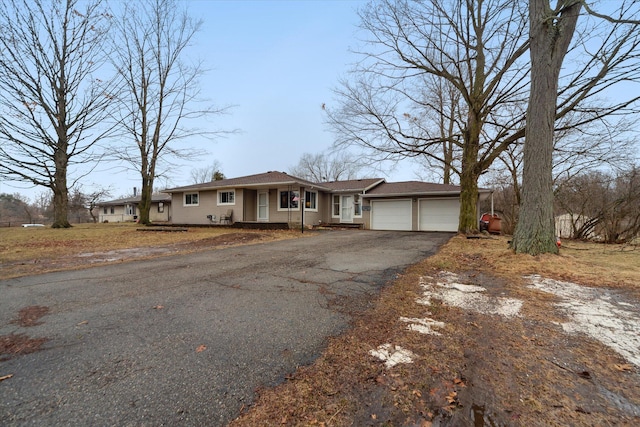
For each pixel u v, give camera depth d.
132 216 32.56
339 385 2.01
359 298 3.87
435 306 3.52
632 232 11.83
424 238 10.85
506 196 19.22
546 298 3.77
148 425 1.65
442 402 1.83
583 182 13.96
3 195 44.09
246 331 2.89
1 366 2.29
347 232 13.95
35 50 14.19
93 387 2.01
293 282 4.68
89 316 3.33
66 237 10.91
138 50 17.72
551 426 1.62
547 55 6.33
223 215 16.81
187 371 2.21
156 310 3.50
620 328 2.88
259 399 1.88
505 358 2.35
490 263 5.85
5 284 4.71
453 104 14.38
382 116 11.90
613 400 1.84
